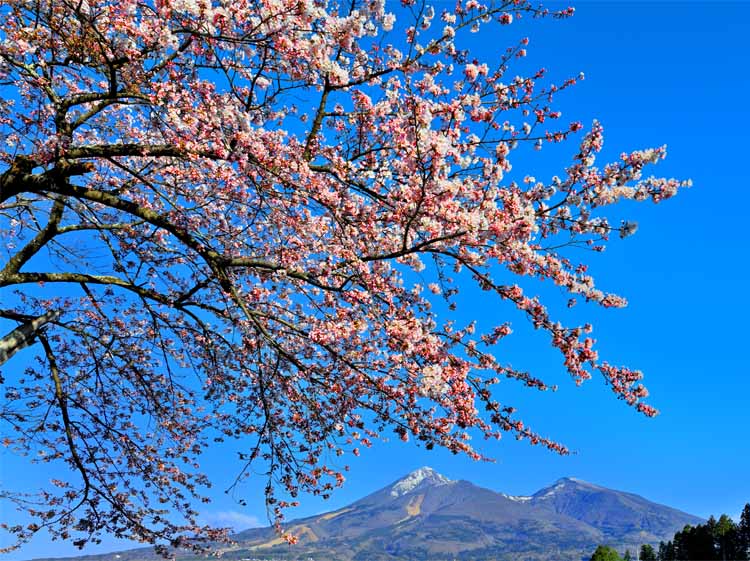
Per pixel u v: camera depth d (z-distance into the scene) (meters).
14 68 6.74
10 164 7.86
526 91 7.39
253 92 6.69
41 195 9.41
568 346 5.91
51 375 10.59
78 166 7.07
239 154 5.91
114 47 6.03
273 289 9.30
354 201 7.11
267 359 9.09
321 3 6.45
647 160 5.76
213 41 5.68
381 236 7.34
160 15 5.46
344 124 8.02
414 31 6.83
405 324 6.54
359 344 7.75
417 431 7.11
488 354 6.76
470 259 6.02
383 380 7.24
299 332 7.68
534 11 7.17
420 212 5.85
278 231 7.45
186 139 5.95
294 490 9.00
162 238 9.85
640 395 6.01
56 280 8.65
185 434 11.05
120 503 10.95
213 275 8.26
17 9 6.34
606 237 5.96
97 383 10.98
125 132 9.10
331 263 7.01
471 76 6.57
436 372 6.33
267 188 6.42
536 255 5.75
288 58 5.88
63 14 6.32
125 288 9.26
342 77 5.77
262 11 5.50
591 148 5.98
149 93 6.29
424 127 5.13
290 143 6.69
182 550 11.39
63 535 10.55
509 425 6.83
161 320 10.30
